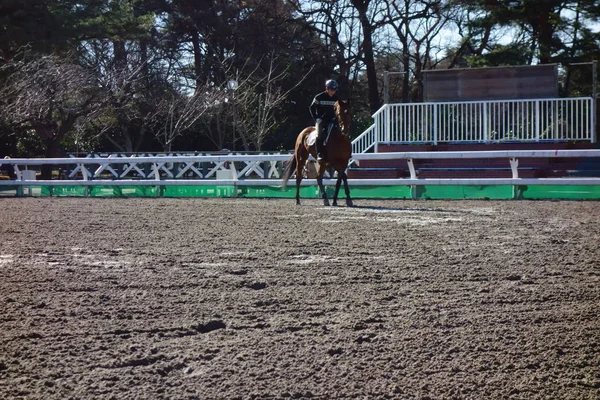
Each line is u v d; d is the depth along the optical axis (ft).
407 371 14.88
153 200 60.95
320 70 143.13
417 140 78.02
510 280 23.07
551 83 76.28
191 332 17.37
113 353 15.74
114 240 32.24
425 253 28.04
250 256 27.45
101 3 110.52
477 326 17.85
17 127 105.29
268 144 132.87
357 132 132.26
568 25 114.83
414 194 61.16
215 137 131.64
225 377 14.47
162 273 24.09
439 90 79.00
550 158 74.28
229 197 65.31
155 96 121.90
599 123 109.19
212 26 135.64
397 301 20.30
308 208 49.78
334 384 14.16
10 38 100.12
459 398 13.67
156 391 13.73
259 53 134.62
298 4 144.05
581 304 19.92
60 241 31.96
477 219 40.68
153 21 123.03
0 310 19.07
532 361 15.51
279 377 14.48
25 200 62.13
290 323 18.02
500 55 115.24
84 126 116.57
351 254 27.94
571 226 36.88
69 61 107.45
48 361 15.16
